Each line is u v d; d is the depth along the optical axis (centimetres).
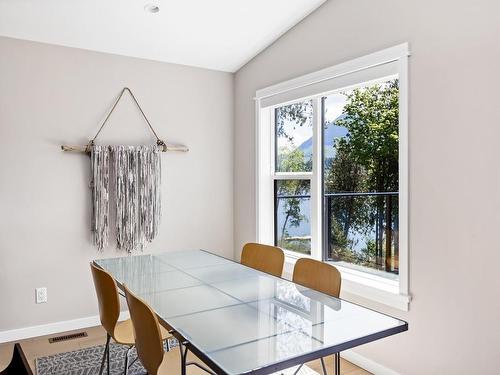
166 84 366
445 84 217
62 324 326
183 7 283
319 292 202
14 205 307
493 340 198
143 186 345
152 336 156
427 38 226
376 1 254
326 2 289
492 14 198
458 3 211
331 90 288
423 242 229
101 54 338
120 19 293
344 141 299
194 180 380
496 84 196
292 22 313
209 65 379
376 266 277
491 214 199
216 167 392
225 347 137
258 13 297
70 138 326
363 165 285
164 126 365
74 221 329
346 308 177
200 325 157
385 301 249
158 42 330
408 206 236
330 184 311
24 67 309
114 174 335
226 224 398
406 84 235
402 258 239
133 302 164
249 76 375
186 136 376
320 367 269
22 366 123
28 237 313
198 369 185
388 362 250
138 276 231
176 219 372
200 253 298
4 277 305
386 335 153
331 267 216
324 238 315
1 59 301
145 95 357
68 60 325
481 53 202
